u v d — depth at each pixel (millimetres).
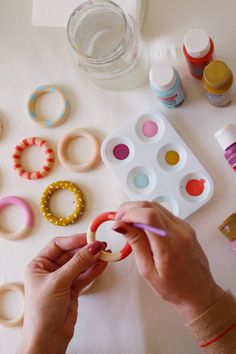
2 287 779
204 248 727
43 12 796
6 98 833
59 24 795
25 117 822
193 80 762
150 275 574
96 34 771
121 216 590
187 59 712
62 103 799
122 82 766
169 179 744
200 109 756
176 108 764
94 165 778
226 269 717
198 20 771
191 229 590
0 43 845
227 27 759
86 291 751
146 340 727
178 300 591
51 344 648
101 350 740
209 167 743
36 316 646
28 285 674
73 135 788
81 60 722
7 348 774
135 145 759
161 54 780
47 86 807
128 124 763
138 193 753
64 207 787
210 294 589
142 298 737
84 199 777
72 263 644
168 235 544
